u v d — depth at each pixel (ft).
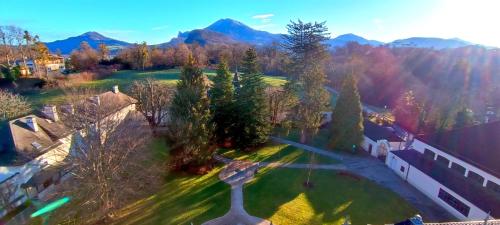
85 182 77.56
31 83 234.58
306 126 152.25
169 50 371.35
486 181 91.45
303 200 99.60
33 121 106.73
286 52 188.65
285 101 173.06
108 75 289.33
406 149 132.05
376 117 208.64
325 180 115.85
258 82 141.38
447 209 97.40
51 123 117.60
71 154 85.76
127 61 348.38
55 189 91.45
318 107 150.51
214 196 99.55
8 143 97.35
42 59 287.89
